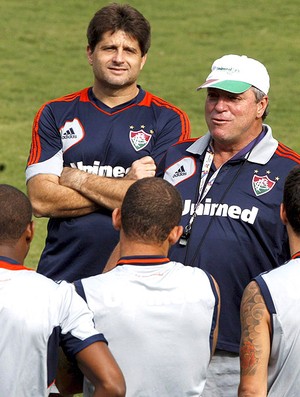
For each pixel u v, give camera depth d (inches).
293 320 620.4
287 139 2228.1
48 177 895.1
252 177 780.6
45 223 1644.9
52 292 608.1
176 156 822.5
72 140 903.1
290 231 652.7
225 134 779.4
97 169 898.7
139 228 634.8
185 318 628.4
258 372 615.2
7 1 3395.7
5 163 2020.2
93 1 3415.4
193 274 645.3
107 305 622.5
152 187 641.0
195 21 3208.7
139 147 900.0
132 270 633.6
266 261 766.5
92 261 896.3
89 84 2667.3
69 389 668.7
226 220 768.3
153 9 3326.8
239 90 771.4
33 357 595.8
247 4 3395.7
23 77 2704.2
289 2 3410.4
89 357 592.7
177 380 629.0
